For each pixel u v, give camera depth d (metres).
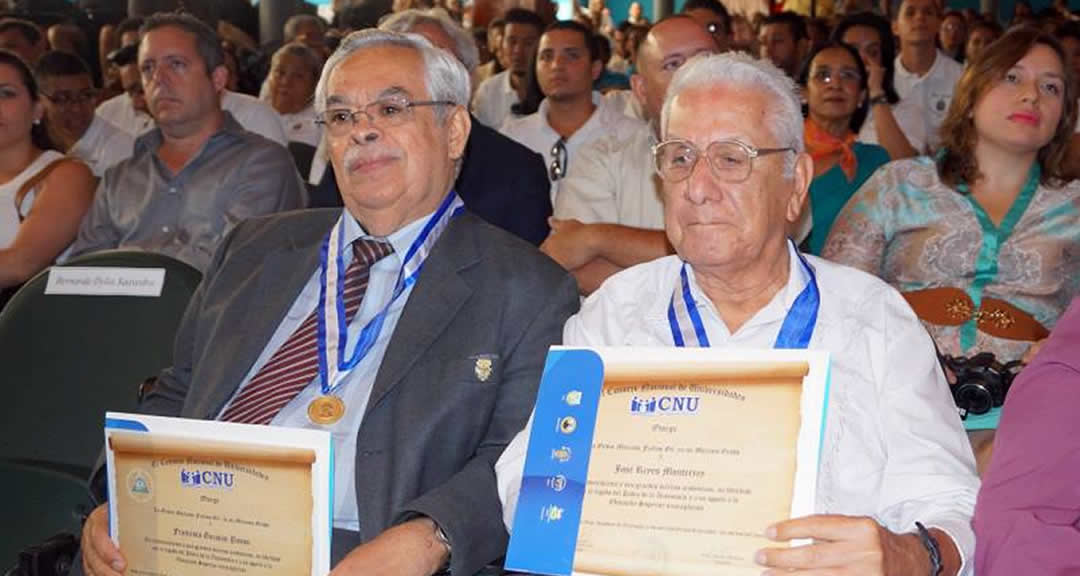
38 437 2.94
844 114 4.64
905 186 3.26
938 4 7.20
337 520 2.35
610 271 3.70
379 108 2.48
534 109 5.89
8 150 4.48
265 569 2.11
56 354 2.98
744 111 2.07
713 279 2.18
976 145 3.18
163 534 2.18
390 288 2.51
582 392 2.00
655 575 1.89
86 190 4.48
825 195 4.41
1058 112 3.09
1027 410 1.99
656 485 1.92
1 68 4.46
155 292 2.96
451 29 3.92
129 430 2.20
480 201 3.95
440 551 2.18
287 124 6.96
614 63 8.80
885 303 2.16
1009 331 3.09
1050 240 3.12
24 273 4.31
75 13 9.58
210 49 4.25
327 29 8.87
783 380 1.89
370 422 2.35
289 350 2.50
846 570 1.80
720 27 6.33
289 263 2.62
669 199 2.13
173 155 4.30
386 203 2.48
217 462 2.14
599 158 4.09
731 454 1.89
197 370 2.57
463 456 2.35
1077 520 1.93
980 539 1.96
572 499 1.96
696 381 1.94
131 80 6.99
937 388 2.12
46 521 2.86
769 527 1.83
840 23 6.23
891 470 2.07
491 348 2.38
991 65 3.11
